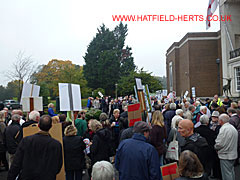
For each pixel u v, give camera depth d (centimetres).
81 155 448
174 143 492
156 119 466
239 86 2078
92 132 584
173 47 3547
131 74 3619
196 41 2955
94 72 5162
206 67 2934
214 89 2908
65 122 600
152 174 293
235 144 448
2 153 641
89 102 1666
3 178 584
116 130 705
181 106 920
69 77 3931
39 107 691
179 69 3456
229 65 2200
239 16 2253
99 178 243
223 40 2295
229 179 445
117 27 6638
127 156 310
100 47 5484
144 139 321
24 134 375
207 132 461
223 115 460
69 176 445
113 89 5134
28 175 297
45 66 4762
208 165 352
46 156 305
